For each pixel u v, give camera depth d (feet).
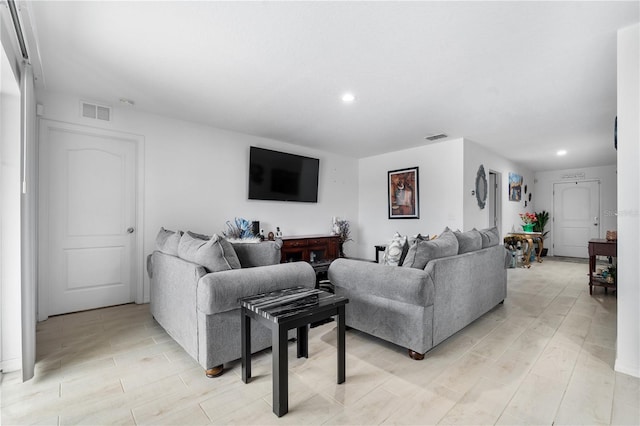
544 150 18.13
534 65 8.10
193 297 6.51
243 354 6.04
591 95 10.05
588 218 23.94
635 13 5.98
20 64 6.44
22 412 5.18
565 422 4.89
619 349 6.46
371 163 20.04
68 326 9.10
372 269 7.66
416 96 10.17
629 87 6.40
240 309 6.64
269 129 14.02
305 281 7.43
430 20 6.26
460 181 15.44
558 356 7.16
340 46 7.23
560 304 11.36
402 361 6.95
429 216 16.81
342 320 5.99
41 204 9.68
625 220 6.42
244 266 7.68
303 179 17.06
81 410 5.24
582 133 14.49
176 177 12.50
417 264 7.42
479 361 6.93
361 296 8.09
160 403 5.42
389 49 7.36
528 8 5.89
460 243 8.95
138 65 8.16
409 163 17.83
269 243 8.14
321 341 8.09
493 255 10.34
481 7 5.86
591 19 6.18
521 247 20.51
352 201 20.40
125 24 6.39
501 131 14.20
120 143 11.32
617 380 6.11
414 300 6.77
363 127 13.67
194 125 13.05
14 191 6.59
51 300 9.98
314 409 5.24
